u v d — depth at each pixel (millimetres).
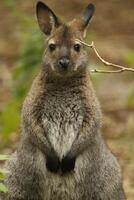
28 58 20500
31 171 15125
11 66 24859
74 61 15047
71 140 15070
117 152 19766
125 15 29406
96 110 15086
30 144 15094
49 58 15164
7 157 13234
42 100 15039
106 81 23859
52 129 15070
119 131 21031
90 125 15016
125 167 18906
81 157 15117
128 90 23438
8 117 19562
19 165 15227
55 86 15055
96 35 27391
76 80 15086
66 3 30031
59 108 15070
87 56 15414
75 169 15094
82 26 15578
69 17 28125
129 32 27922
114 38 27234
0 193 15273
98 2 30562
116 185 15477
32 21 23062
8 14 29016
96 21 28719
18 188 15258
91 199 15258
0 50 26094
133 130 21062
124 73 24062
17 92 20391
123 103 22656
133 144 20203
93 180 15172
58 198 15211
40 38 20500
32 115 15000
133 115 21922
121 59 25156
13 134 19922
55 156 15047
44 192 15188
